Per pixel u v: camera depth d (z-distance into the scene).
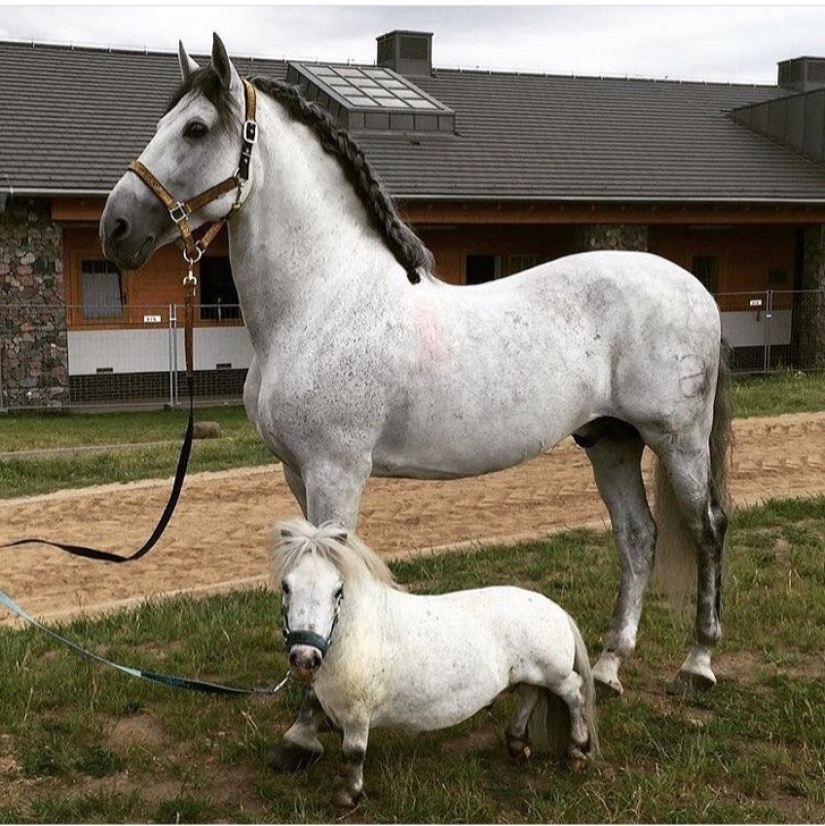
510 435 4.23
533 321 4.28
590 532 7.43
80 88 19.64
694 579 4.72
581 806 3.60
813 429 11.83
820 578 6.15
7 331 15.73
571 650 3.81
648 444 4.59
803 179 21.69
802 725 4.17
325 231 4.05
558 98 24.81
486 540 7.37
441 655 3.52
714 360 4.60
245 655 5.04
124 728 4.27
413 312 4.05
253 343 4.21
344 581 3.28
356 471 3.99
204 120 3.83
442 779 3.79
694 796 3.67
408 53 24.36
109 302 18.06
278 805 3.62
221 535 7.85
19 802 3.65
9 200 15.54
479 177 18.98
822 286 21.41
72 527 8.10
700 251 22.23
